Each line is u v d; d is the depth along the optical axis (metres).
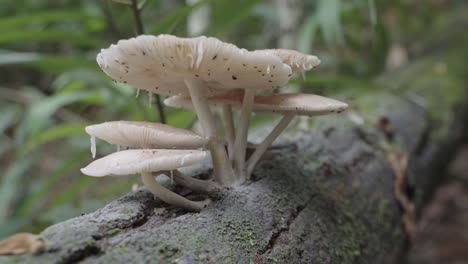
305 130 0.37
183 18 0.34
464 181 0.67
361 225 0.32
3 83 0.90
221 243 0.23
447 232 0.56
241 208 0.25
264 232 0.25
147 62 0.22
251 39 0.77
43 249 0.20
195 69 0.23
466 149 0.74
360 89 0.54
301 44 0.48
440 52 0.80
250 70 0.23
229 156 0.28
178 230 0.23
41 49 0.83
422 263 0.50
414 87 0.61
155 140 0.23
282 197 0.28
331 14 0.43
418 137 0.47
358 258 0.30
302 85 0.52
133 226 0.23
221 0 0.37
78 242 0.20
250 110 0.27
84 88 0.54
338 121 0.40
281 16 0.62
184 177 0.25
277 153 0.32
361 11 0.66
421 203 0.45
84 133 0.43
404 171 0.40
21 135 0.50
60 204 0.43
